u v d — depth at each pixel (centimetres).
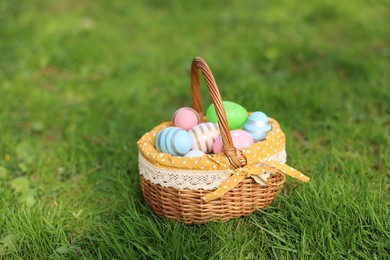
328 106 131
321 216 91
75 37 185
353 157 111
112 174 110
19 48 175
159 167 88
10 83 152
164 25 203
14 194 105
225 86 146
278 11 209
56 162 116
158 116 134
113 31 193
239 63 163
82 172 113
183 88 148
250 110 132
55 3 227
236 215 92
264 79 151
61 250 89
